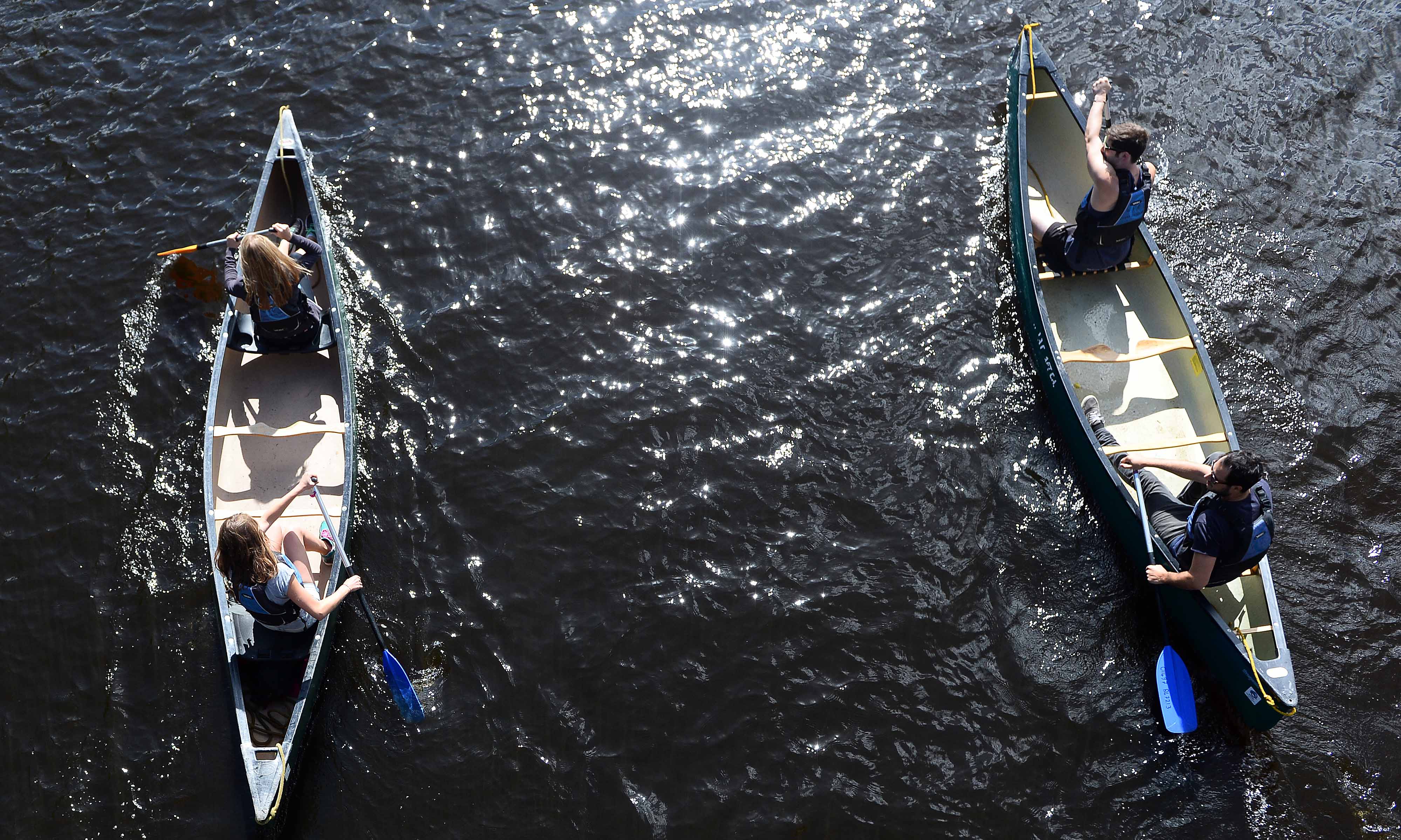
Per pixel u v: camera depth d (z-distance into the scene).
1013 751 5.84
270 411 6.99
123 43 9.16
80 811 5.64
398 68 9.01
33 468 6.89
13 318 7.59
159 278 7.78
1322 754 5.70
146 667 6.13
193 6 9.40
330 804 5.66
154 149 8.51
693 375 7.37
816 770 5.81
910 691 6.06
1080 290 7.45
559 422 7.15
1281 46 8.95
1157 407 6.93
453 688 6.09
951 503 6.78
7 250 7.94
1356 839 5.41
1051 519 6.69
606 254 7.97
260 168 8.41
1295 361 7.26
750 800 5.72
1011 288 7.70
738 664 6.18
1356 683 5.92
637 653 6.23
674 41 9.19
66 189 8.27
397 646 6.23
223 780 5.73
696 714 6.01
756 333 7.59
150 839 5.55
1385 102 8.59
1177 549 5.90
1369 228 7.87
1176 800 5.62
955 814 5.64
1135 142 6.33
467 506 6.77
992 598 6.40
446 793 5.72
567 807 5.69
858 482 6.89
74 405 7.17
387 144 8.55
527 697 6.05
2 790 5.72
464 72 8.99
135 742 5.87
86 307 7.64
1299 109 8.55
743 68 9.02
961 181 8.27
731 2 9.43
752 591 6.45
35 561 6.52
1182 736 5.82
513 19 9.33
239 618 5.91
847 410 7.21
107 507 6.73
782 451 7.04
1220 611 6.09
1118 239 6.83
